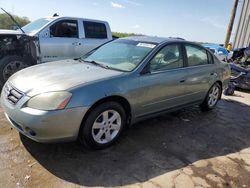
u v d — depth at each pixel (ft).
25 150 10.78
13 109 10.05
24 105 9.83
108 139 11.54
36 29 23.15
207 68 16.57
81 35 24.95
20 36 21.36
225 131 15.14
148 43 14.05
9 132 12.15
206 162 11.41
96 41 25.99
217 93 18.42
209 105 17.95
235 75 26.53
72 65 13.09
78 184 9.07
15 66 20.81
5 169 9.45
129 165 10.50
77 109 9.95
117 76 11.50
